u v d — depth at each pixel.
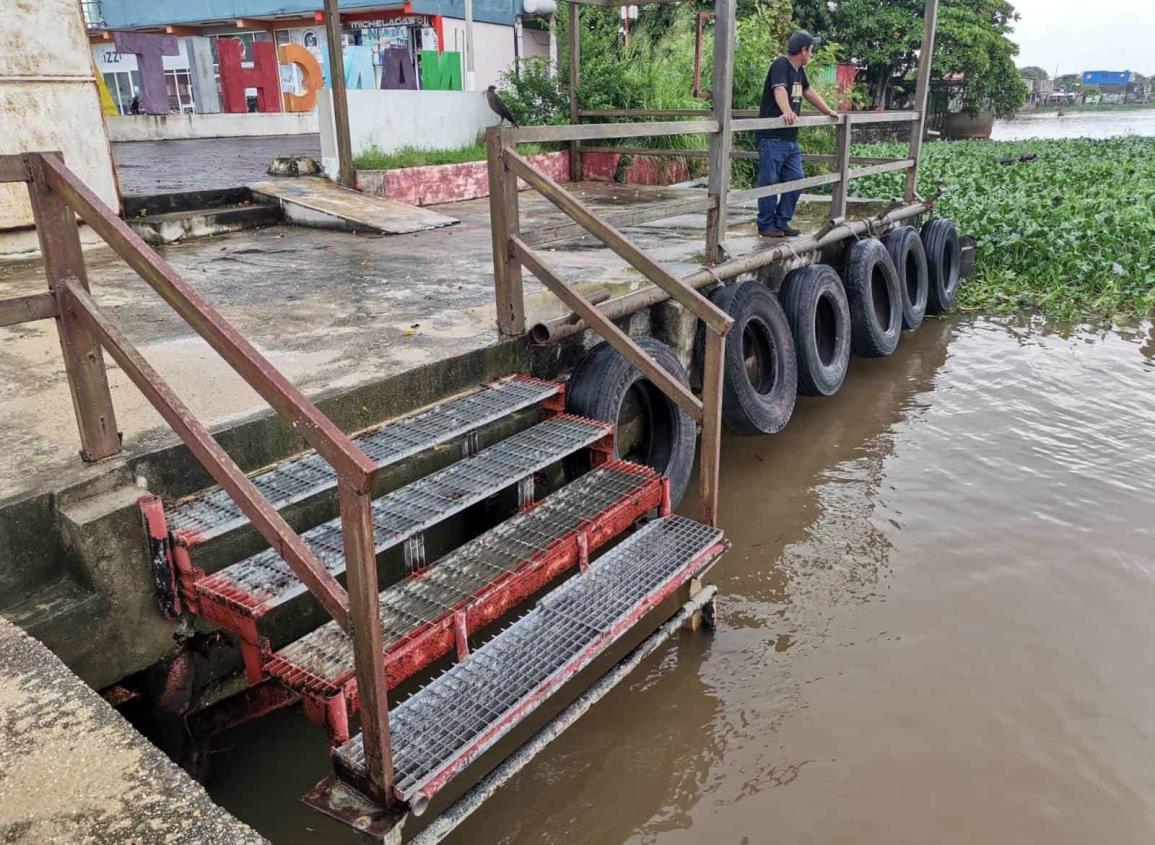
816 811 3.34
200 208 8.46
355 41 20.41
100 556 2.98
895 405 7.43
